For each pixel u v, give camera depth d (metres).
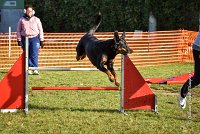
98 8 22.55
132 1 21.33
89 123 7.00
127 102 7.76
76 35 17.62
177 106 8.34
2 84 7.62
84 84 10.85
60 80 11.48
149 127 6.83
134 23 21.38
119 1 21.78
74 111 7.81
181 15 19.89
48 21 24.36
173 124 7.02
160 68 14.40
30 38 12.12
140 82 7.79
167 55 16.25
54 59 15.12
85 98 9.02
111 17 22.09
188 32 16.59
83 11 23.16
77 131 6.57
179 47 16.38
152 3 20.36
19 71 7.66
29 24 12.06
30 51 12.28
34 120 7.17
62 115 7.50
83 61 15.03
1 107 7.64
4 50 15.59
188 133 6.54
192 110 8.01
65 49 16.23
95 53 8.16
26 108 7.69
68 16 23.67
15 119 7.21
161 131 6.62
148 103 7.84
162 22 20.39
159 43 16.22
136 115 7.57
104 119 7.26
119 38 7.73
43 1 24.28
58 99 8.91
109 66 8.12
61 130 6.62
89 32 9.27
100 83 11.04
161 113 7.74
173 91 10.07
